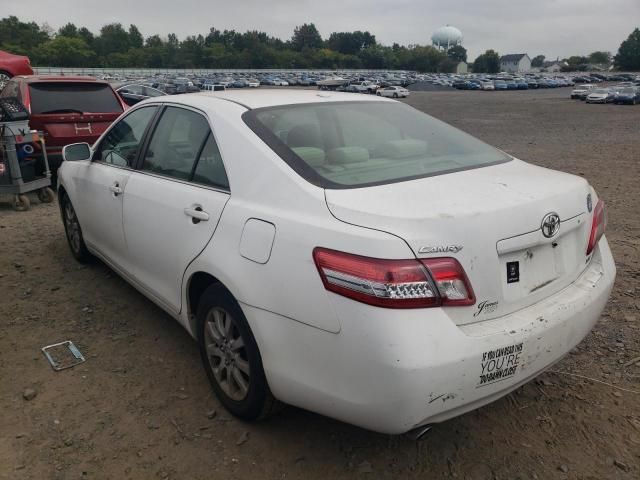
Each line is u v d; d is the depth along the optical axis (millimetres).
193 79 86438
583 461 2594
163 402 3033
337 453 2650
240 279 2545
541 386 3172
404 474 2521
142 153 3645
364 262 2094
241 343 2717
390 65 164750
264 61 148125
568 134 19766
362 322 2090
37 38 131500
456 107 39938
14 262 5129
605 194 8375
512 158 3195
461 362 2107
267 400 2646
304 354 2314
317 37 174000
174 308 3270
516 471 2537
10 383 3197
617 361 3402
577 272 2727
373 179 2559
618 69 157000
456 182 2551
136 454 2635
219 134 2959
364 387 2133
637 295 4332
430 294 2072
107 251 4199
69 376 3275
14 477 2480
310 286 2246
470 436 2768
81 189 4430
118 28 149750
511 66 192500
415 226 2125
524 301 2402
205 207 2857
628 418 2887
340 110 3248
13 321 3955
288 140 2777
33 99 8352
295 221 2377
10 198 7898
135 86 19031
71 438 2736
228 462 2590
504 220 2279
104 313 4090
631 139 17719
